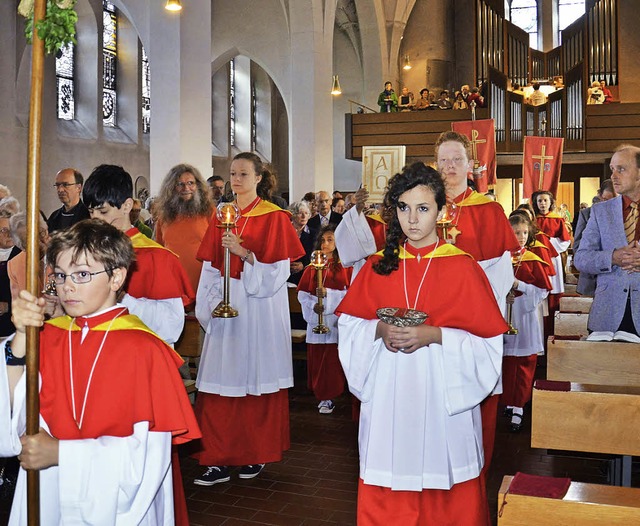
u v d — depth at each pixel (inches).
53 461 84.7
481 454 117.6
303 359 318.3
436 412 111.6
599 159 742.5
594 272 161.5
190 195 229.5
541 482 96.3
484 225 168.2
